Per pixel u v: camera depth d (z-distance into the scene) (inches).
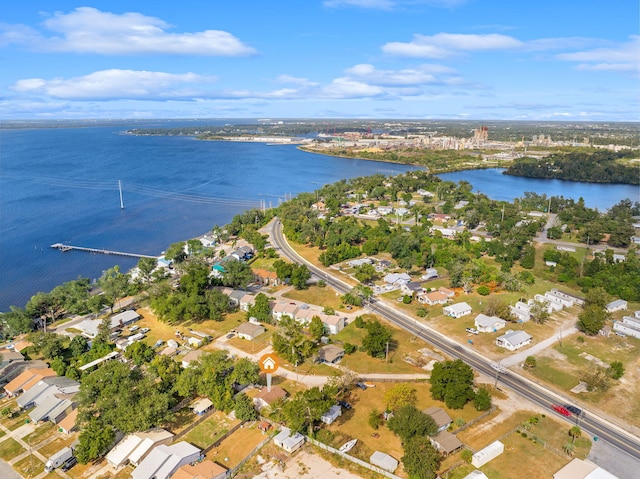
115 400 3976.4
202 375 4347.9
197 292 6284.5
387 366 4963.1
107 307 6707.7
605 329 5905.5
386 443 3740.2
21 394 4517.7
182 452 3523.6
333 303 6688.0
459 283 7317.9
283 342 5054.1
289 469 3467.0
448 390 4188.0
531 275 7711.6
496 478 3346.5
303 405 3779.5
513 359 5172.2
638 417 4163.4
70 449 3619.6
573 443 3759.8
